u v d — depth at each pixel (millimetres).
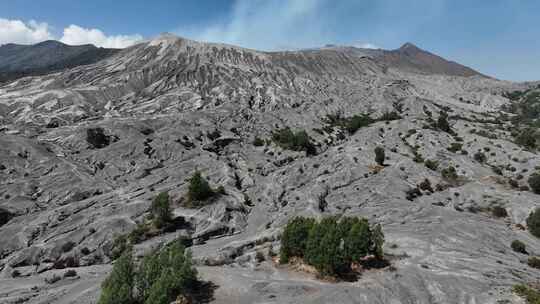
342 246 43000
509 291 36469
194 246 66875
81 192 90625
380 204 75000
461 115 195000
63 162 101438
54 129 130000
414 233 56844
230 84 199125
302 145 121938
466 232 58625
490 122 185875
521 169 100625
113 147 112312
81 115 150875
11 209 80688
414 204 71938
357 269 43500
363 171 92938
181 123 131625
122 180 100062
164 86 192125
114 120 135500
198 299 37125
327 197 83250
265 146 127125
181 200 79438
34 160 100688
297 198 84188
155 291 34031
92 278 50562
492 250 52281
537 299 33812
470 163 102688
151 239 67312
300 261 46406
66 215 77625
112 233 68875
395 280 39688
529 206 70500
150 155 110625
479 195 78375
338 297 36281
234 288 39281
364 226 43719
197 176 79062
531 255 53562
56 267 62344
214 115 146500
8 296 46219
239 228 74438
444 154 108438
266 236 63281
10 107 159250
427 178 89625
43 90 181625
